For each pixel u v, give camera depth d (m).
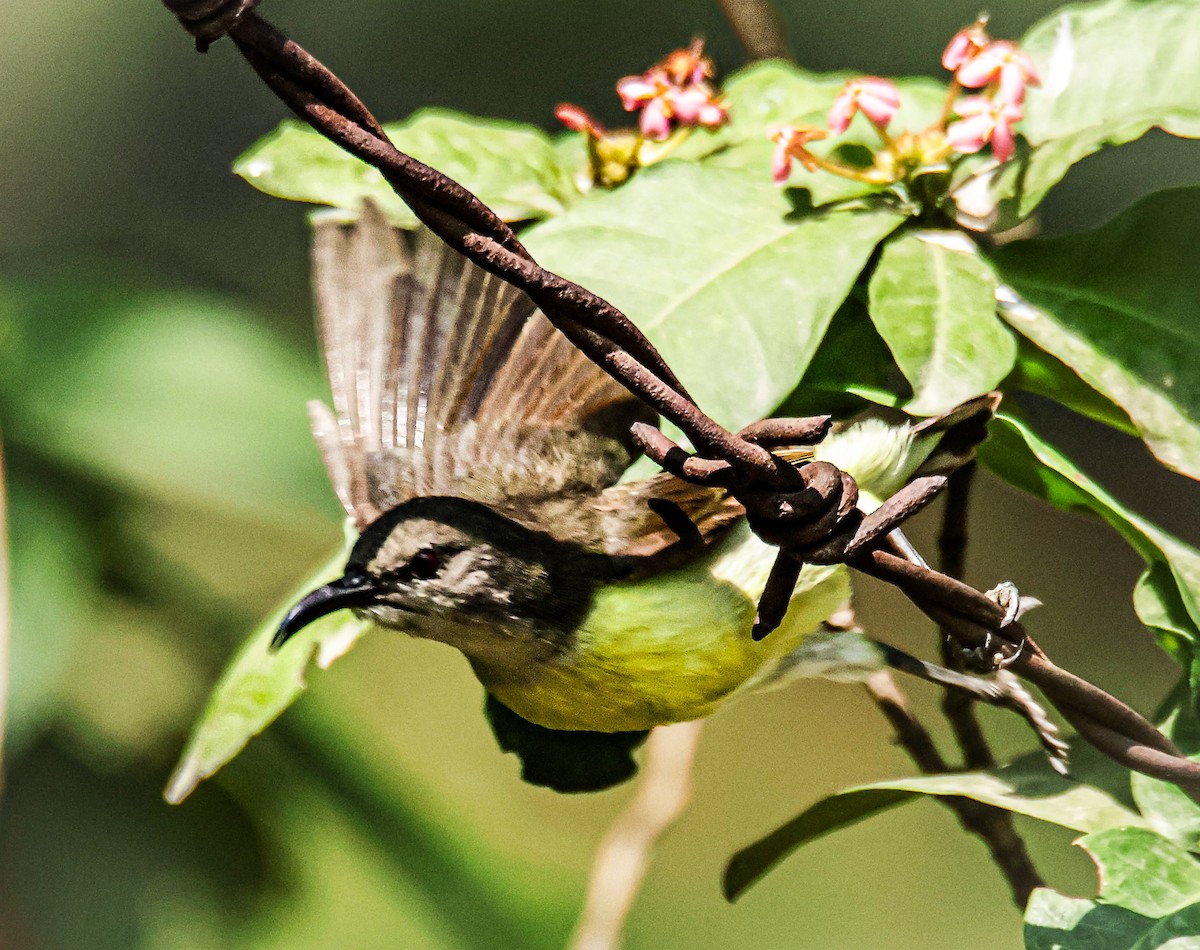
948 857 3.92
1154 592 2.72
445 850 2.82
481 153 2.76
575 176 2.76
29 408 2.77
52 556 2.77
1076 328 2.73
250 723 2.73
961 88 2.76
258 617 2.80
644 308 2.72
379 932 2.80
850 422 2.74
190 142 3.97
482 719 3.47
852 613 2.75
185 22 2.66
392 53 3.86
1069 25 2.74
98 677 2.79
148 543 2.79
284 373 2.78
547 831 3.23
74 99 4.00
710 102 2.75
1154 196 2.73
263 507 2.77
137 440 2.77
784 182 2.73
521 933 2.82
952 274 2.72
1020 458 2.73
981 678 2.73
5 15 4.07
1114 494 3.88
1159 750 2.70
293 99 2.66
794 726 4.20
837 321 2.73
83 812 2.79
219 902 2.79
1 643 2.73
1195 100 2.73
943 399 2.71
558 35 3.80
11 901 2.78
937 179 2.73
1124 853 2.70
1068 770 2.72
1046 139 2.74
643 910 3.86
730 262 2.72
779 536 2.68
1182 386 2.72
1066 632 3.99
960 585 2.69
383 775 2.81
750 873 2.74
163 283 2.78
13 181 3.95
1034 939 2.70
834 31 3.62
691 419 2.67
